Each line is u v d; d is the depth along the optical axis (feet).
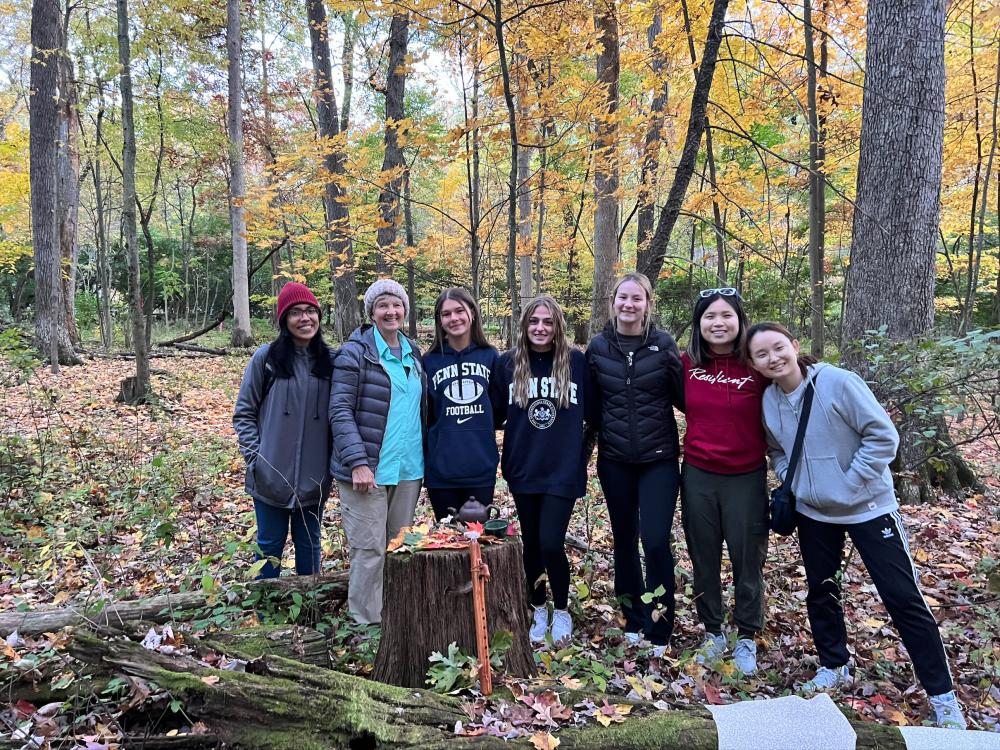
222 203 79.56
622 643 10.13
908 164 16.17
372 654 9.02
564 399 10.19
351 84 51.44
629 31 22.07
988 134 29.55
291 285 10.65
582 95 18.22
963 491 17.35
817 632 9.26
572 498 10.30
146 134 45.96
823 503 8.80
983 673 9.29
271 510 10.67
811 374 8.96
